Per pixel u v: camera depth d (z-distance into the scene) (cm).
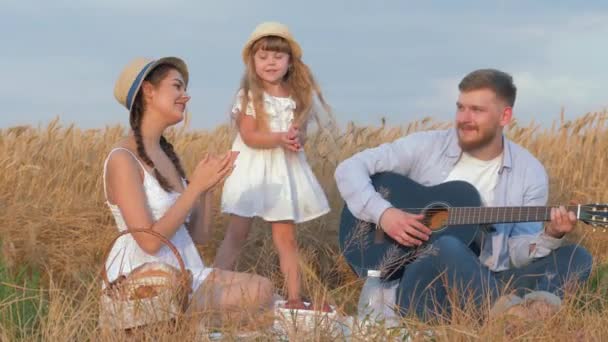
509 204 566
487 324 439
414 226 551
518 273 538
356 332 434
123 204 464
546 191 568
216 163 461
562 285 522
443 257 505
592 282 604
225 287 467
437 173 586
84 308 441
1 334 441
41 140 974
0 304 469
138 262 470
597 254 718
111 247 452
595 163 959
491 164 574
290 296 593
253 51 614
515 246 557
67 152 940
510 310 467
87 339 434
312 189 636
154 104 486
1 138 938
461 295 497
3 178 803
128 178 467
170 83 486
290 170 632
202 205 512
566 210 516
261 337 430
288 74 627
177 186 497
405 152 592
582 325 461
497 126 560
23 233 682
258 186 620
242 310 452
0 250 634
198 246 734
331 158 848
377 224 565
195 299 446
